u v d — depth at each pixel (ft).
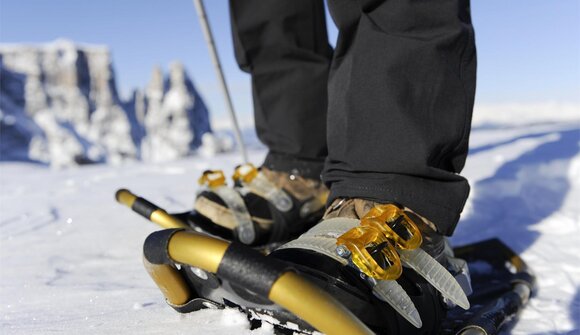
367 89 2.33
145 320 2.31
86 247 4.24
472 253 3.47
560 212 4.83
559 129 13.00
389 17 2.33
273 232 3.55
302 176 3.67
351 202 2.36
